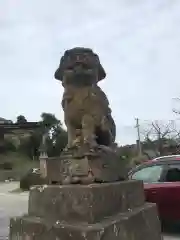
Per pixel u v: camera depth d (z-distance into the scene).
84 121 3.70
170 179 7.41
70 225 3.14
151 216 4.04
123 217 3.42
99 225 3.08
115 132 4.25
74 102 3.77
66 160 3.67
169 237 6.91
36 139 50.03
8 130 52.88
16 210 13.00
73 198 3.26
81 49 3.83
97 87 3.90
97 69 3.93
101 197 3.29
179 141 45.78
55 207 3.39
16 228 3.63
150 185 7.57
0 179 41.94
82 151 3.61
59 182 3.65
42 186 3.59
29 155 49.59
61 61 3.92
